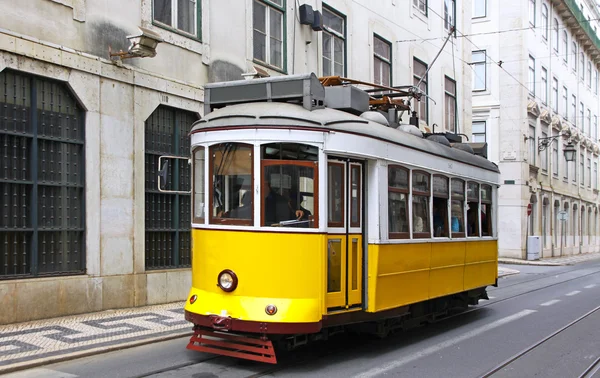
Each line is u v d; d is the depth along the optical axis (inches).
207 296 289.9
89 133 409.4
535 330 410.3
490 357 325.4
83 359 295.6
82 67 401.4
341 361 307.7
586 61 1904.5
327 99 341.1
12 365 271.0
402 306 343.3
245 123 288.5
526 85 1331.2
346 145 298.0
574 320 453.1
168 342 337.7
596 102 2032.5
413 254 352.8
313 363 301.0
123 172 432.1
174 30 473.4
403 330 385.1
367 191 318.7
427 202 374.3
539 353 339.3
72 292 393.1
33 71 372.8
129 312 414.0
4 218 364.2
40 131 385.4
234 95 323.6
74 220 404.8
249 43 550.9
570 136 1670.8
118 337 334.6
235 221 287.1
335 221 299.0
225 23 523.5
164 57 465.7
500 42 1314.0
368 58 743.7
